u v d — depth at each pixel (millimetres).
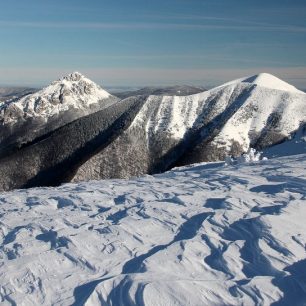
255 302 6082
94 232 9188
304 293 6238
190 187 13898
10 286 6949
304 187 12320
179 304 6102
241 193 11945
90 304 6301
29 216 11586
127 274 6922
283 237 8062
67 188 17219
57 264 7684
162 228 9297
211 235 8562
